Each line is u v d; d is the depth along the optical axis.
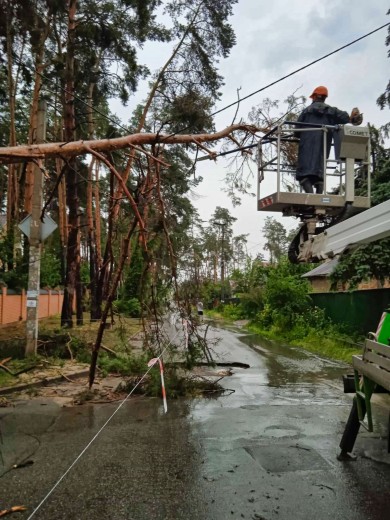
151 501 4.32
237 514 4.06
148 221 9.41
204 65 19.48
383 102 15.12
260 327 24.97
